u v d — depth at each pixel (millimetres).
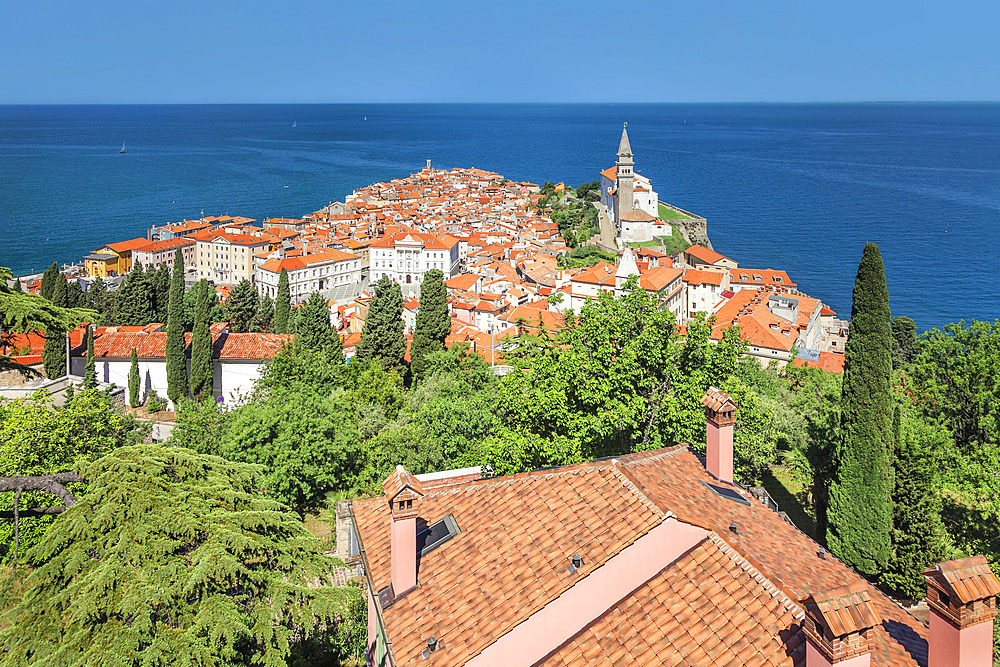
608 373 49000
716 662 23375
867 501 44375
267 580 26938
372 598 29453
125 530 26281
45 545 26469
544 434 50562
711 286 186750
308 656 35250
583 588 25453
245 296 141125
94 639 23234
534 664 25109
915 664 24453
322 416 60281
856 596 21547
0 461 44875
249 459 56250
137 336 105625
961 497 51906
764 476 62812
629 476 29328
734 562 26297
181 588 25156
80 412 50250
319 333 115750
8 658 23500
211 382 99500
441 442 63344
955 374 54875
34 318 43094
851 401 44719
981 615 21500
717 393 34156
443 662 24281
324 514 57094
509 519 29312
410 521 27469
